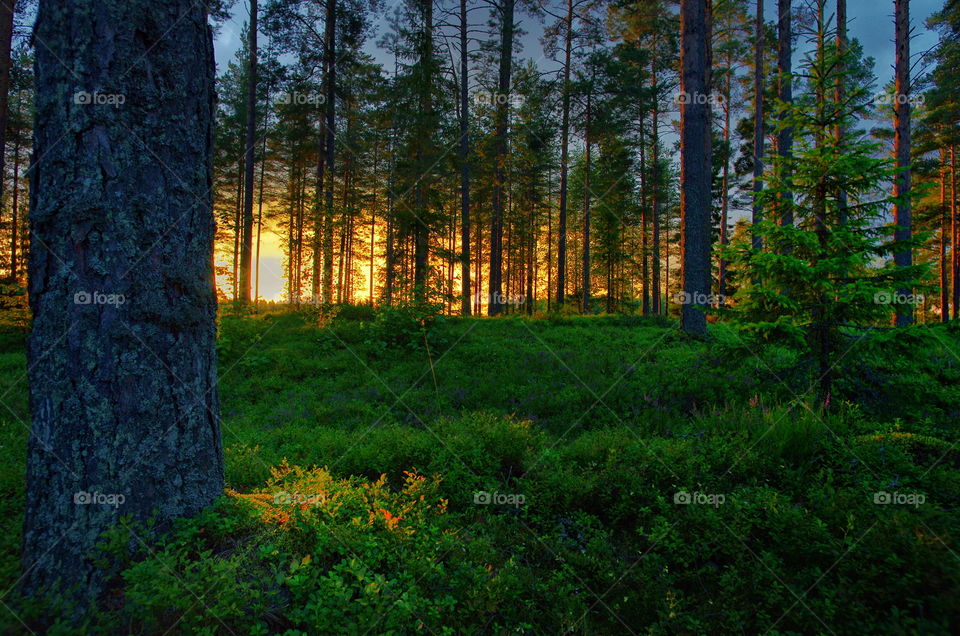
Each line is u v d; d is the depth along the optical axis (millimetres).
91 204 2596
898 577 2709
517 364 9492
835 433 4719
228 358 9984
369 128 24375
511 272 38406
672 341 10531
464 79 18391
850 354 5180
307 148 22031
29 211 2648
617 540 3812
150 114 2791
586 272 24953
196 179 3053
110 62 2646
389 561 3016
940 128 20094
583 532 3873
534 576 3363
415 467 4781
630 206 27641
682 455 4516
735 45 19734
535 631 2863
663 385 7680
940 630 2318
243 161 28391
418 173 15992
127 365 2711
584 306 24922
